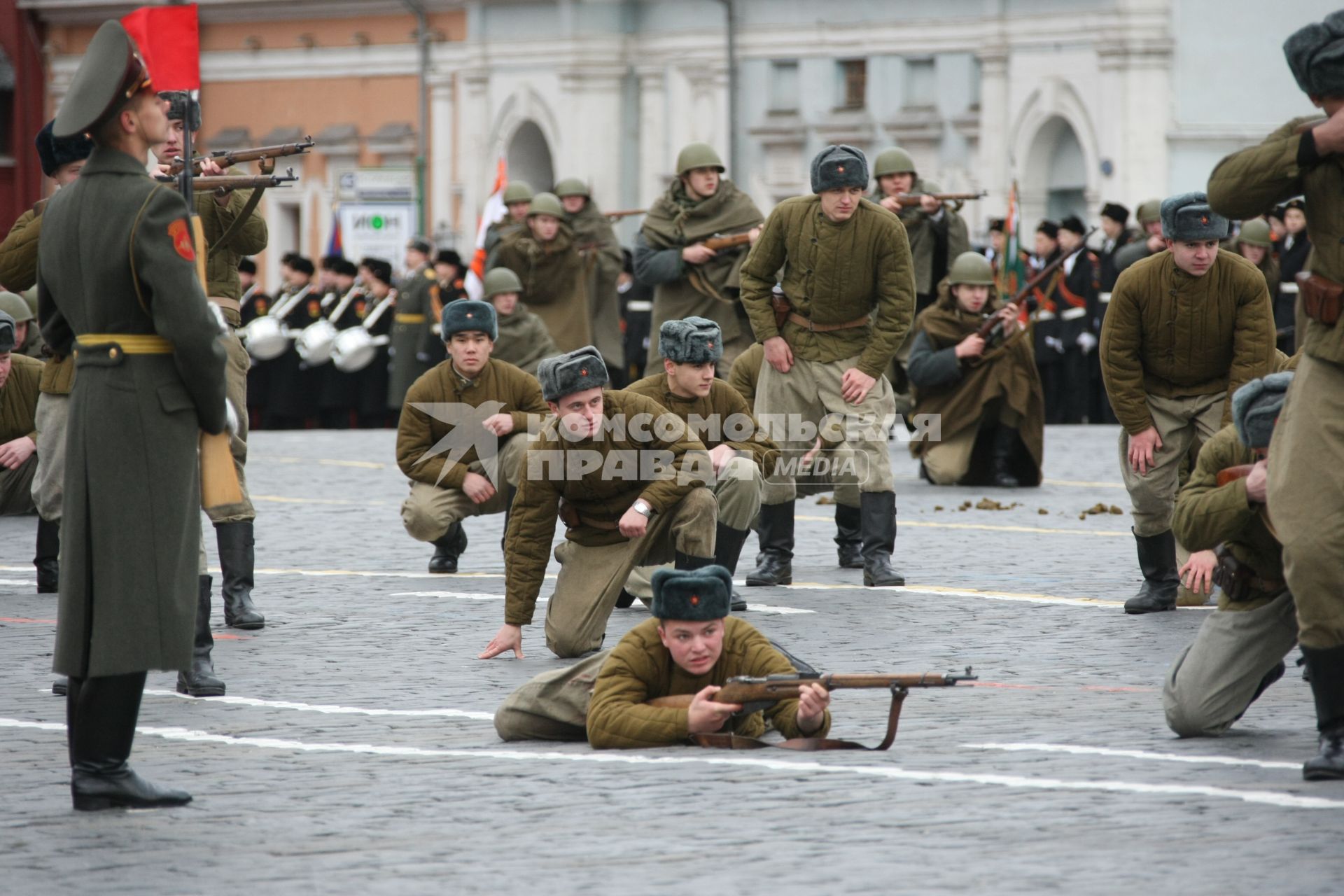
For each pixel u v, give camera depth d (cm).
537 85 17575
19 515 6150
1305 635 2641
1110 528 5778
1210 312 4094
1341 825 2412
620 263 9031
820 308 4622
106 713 2605
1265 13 14438
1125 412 4175
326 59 18875
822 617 4188
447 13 18175
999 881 2214
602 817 2517
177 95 3703
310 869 2312
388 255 13875
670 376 4225
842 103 16262
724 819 2489
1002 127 15212
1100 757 2802
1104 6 14512
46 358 5197
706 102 16875
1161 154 14438
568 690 2988
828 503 6494
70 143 3431
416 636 4025
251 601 4200
